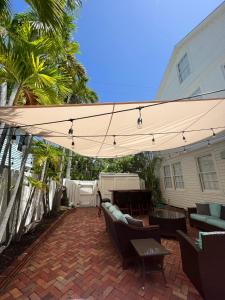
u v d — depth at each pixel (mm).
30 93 3779
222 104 3428
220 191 6684
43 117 3080
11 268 3184
